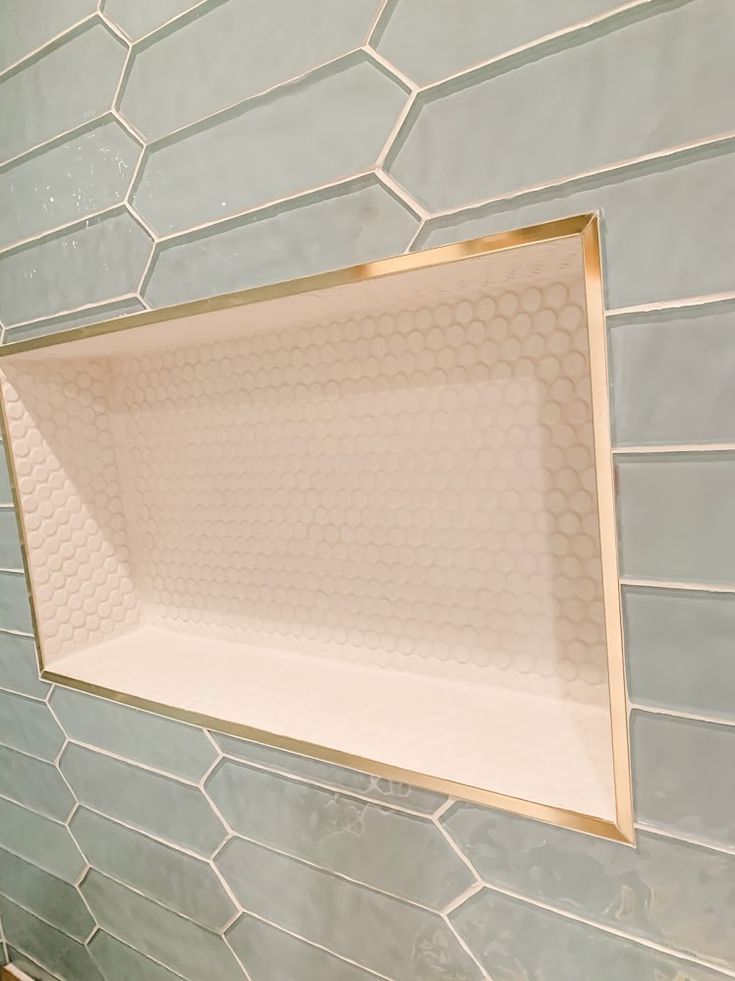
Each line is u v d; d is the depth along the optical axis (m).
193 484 0.94
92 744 0.89
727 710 0.45
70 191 0.72
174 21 0.61
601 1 0.42
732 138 0.40
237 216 0.60
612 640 0.48
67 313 0.75
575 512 0.67
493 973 0.59
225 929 0.80
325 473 0.82
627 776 0.49
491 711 0.70
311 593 0.86
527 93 0.46
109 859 0.92
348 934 0.69
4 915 1.12
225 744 0.74
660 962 0.50
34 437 0.91
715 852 0.47
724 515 0.43
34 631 0.92
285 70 0.56
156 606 1.03
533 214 0.47
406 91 0.50
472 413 0.71
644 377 0.44
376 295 0.64
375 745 0.65
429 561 0.76
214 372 0.89
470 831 0.58
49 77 0.71
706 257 0.42
